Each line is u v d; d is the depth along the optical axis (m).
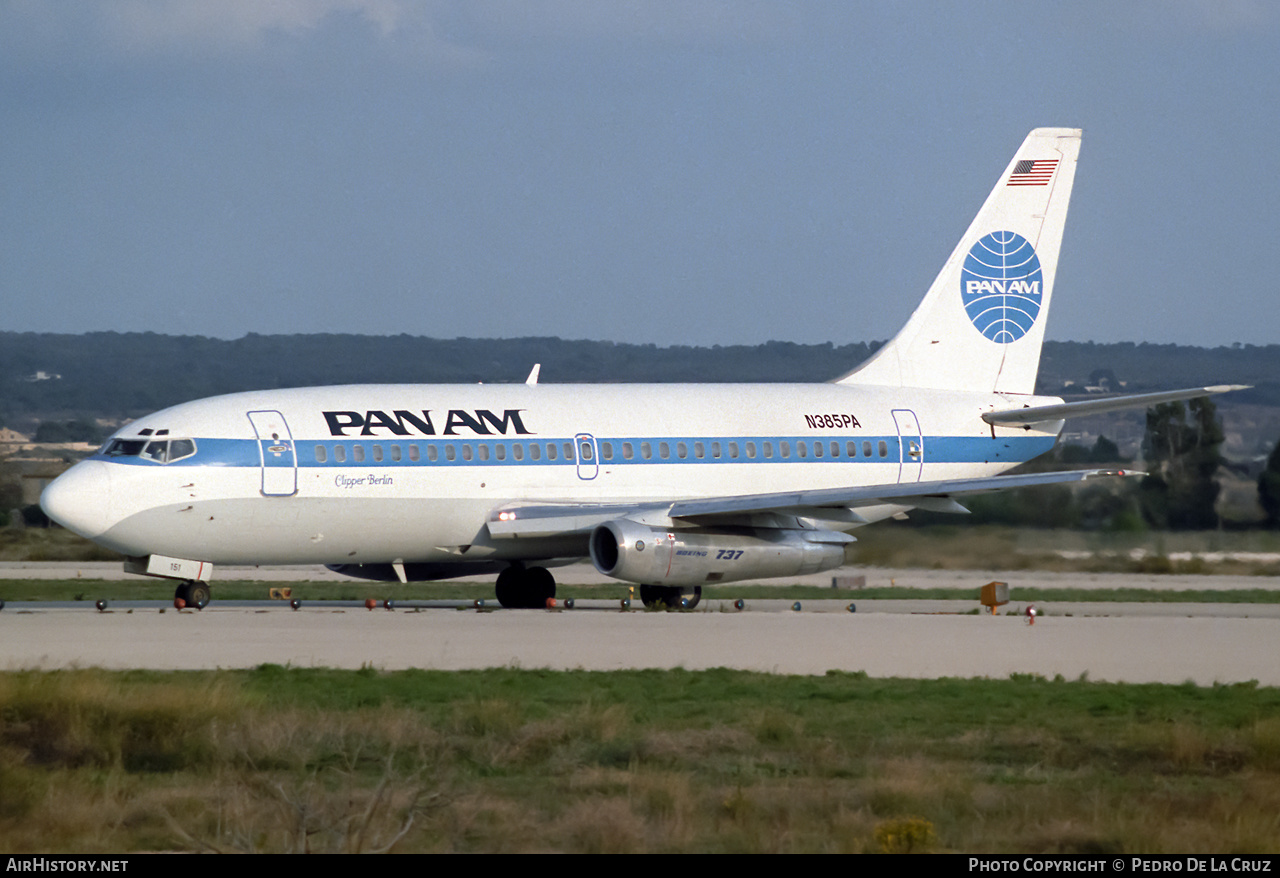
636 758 48.81
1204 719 57.00
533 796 43.72
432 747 50.00
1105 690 63.91
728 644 78.56
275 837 38.56
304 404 98.56
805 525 113.81
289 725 50.38
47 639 76.62
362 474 97.25
